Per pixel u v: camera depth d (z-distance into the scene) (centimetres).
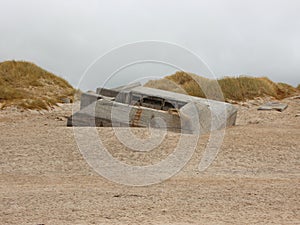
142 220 617
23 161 1048
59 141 1219
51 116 1825
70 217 630
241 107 2006
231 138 1295
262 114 1822
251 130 1438
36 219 620
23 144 1197
